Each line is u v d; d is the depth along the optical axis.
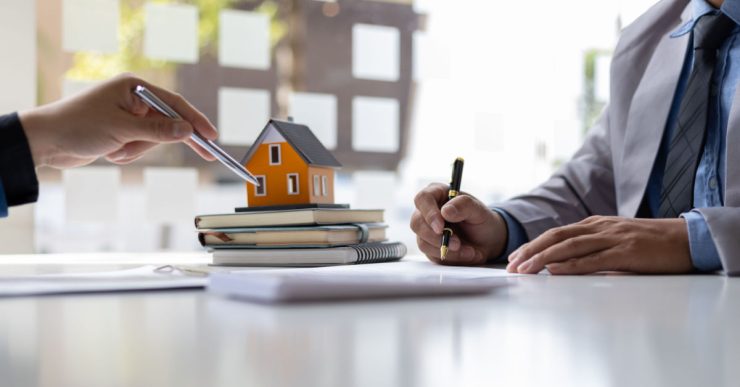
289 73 3.74
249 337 0.40
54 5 3.19
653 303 0.56
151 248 3.72
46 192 3.44
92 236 3.57
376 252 1.17
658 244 0.91
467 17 3.59
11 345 0.38
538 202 1.34
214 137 1.12
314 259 1.07
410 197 3.67
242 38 2.99
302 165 1.14
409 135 3.62
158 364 0.32
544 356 0.35
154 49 2.73
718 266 0.90
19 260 1.33
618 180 1.30
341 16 3.69
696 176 1.16
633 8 2.94
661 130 1.23
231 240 1.12
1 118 0.98
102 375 0.30
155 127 1.04
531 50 3.62
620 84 1.36
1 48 2.15
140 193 3.66
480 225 1.17
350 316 0.48
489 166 3.68
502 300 0.58
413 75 3.56
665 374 0.31
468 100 3.64
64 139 1.00
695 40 1.18
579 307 0.54
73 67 3.25
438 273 0.89
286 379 0.29
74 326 0.44
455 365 0.32
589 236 0.93
